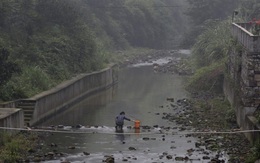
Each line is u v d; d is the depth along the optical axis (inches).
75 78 1721.2
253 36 1111.6
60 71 1692.9
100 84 1961.1
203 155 975.6
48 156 971.3
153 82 2177.7
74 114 1461.6
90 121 1347.2
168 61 3034.0
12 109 1155.3
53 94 1434.5
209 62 2100.1
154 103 1632.6
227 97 1541.6
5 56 1280.8
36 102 1300.4
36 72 1496.1
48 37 1814.7
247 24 1558.8
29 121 1248.8
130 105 1608.0
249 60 1115.9
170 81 2183.8
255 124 994.7
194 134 1148.5
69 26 1991.9
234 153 973.2
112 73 2154.3
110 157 953.5
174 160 943.7
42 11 1924.2
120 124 1220.5
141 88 2006.6
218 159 928.3
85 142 1096.2
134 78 2335.1
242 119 1146.0
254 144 975.0
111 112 1486.2
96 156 978.7
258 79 1112.8
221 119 1306.6
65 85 1569.9
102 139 1125.7
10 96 1301.7
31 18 1814.7
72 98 1632.6
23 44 1685.5
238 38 1390.3
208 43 2183.8
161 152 1007.0
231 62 1521.9
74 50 1897.1
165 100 1685.5
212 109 1459.2
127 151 1018.1
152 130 1210.0
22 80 1425.9
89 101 1713.8
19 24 1770.4
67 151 1016.2
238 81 1327.5
